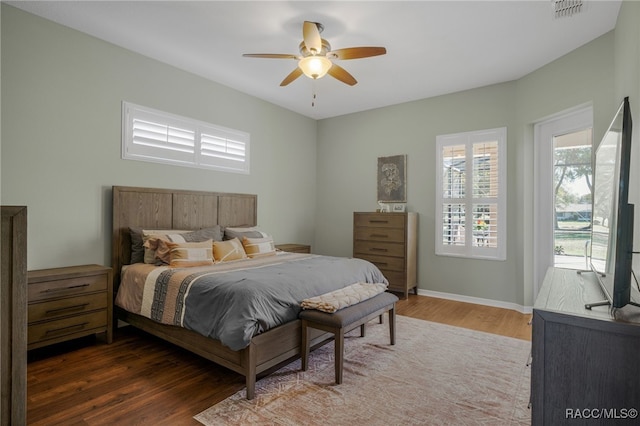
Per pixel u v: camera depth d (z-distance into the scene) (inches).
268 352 87.4
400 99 191.8
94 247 126.9
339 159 224.7
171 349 113.0
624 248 55.4
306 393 85.3
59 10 108.9
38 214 113.3
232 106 177.8
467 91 175.8
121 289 122.6
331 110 214.4
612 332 51.7
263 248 156.9
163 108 147.6
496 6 102.7
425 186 189.3
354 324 96.2
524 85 155.6
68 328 107.6
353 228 198.1
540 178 154.5
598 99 120.2
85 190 124.5
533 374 57.4
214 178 169.6
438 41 124.6
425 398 83.4
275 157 204.2
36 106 112.5
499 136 166.6
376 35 120.3
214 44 130.3
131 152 137.2
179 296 101.0
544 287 79.2
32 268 112.2
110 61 130.6
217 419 73.9
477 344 118.0
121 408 77.9
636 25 81.2
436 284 185.2
